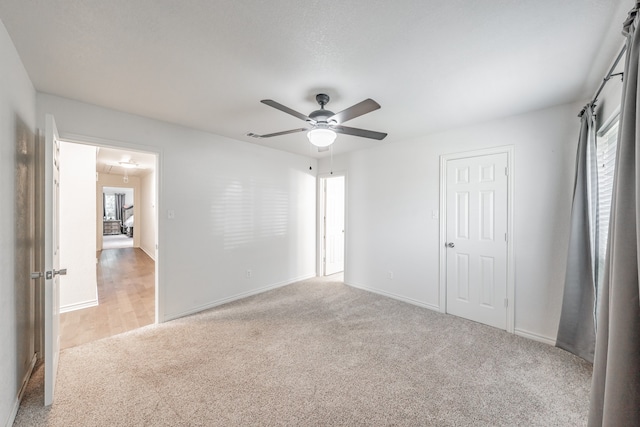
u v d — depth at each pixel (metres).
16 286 1.74
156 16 1.40
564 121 2.51
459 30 1.50
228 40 1.60
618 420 0.98
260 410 1.70
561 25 1.45
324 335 2.72
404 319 3.12
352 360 2.27
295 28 1.49
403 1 1.29
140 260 6.64
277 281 4.37
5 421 1.50
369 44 1.63
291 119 2.93
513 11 1.35
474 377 2.04
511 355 2.35
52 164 1.79
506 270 2.84
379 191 4.04
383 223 3.98
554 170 2.56
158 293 3.01
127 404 1.75
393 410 1.71
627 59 1.16
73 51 1.71
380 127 3.16
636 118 0.99
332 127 2.32
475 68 1.89
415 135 3.48
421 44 1.63
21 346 1.85
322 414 1.67
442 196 3.33
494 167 2.92
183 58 1.79
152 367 2.16
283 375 2.06
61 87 2.19
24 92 1.90
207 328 2.87
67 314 3.28
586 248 2.26
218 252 3.56
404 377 2.04
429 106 2.54
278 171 4.37
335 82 2.09
